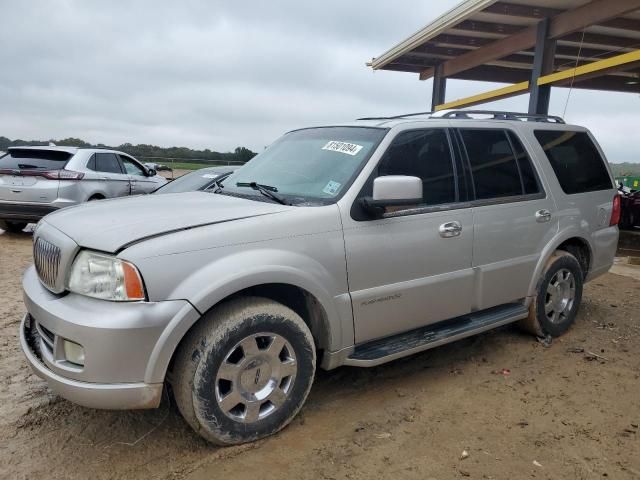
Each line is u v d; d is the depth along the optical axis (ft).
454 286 12.56
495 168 13.80
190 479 8.77
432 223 12.00
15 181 30.35
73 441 9.83
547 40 33.47
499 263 13.58
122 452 9.50
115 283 8.43
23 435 9.99
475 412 11.24
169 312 8.50
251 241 9.50
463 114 14.23
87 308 8.57
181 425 10.42
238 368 9.36
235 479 8.79
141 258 8.48
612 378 13.07
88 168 32.53
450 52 42.16
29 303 9.73
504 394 12.11
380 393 12.08
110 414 10.79
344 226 10.62
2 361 13.25
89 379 8.41
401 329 11.86
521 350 14.82
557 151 15.70
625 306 19.60
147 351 8.43
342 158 11.87
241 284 9.10
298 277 9.80
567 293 15.88
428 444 9.96
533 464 9.36
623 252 36.88
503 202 13.62
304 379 10.22
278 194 11.44
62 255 9.11
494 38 38.55
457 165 12.94
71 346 8.66
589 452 9.77
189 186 24.38
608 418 11.05
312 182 11.60
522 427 10.64
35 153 32.04
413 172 12.05
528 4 31.78
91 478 8.77
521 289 14.40
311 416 10.94
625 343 15.60
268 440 9.96
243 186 12.55
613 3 28.86
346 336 10.79
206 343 8.95
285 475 8.92
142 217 9.73
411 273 11.69
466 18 32.22
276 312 9.64
